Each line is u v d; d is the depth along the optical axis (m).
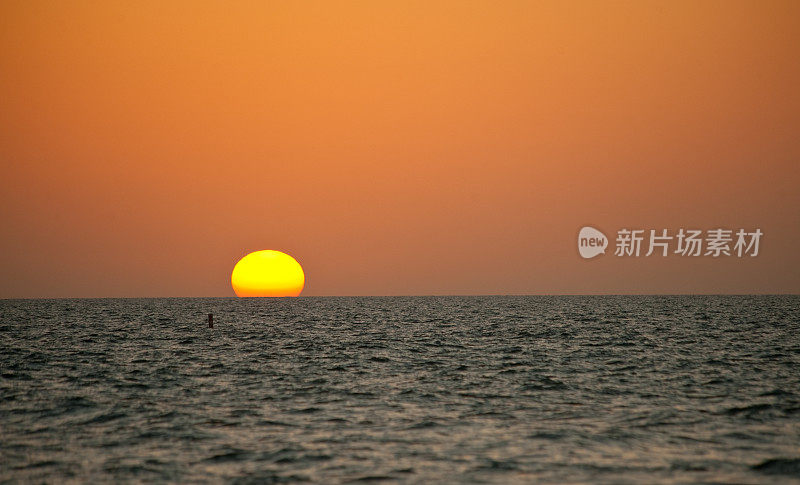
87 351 168.50
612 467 65.69
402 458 69.19
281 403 97.81
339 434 79.19
